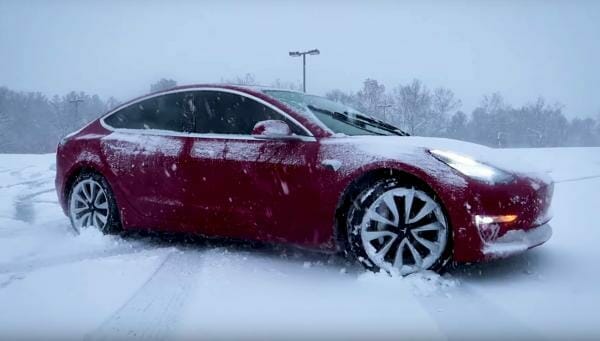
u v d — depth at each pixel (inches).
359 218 121.6
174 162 147.9
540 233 120.6
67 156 173.8
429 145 122.1
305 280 119.3
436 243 115.3
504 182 113.0
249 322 95.0
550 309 98.9
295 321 95.3
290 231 130.4
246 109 144.6
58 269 131.5
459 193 111.3
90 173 169.5
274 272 126.0
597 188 274.1
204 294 110.3
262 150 135.2
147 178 153.5
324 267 129.8
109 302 106.3
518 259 133.0
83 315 99.3
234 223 138.6
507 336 87.6
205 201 142.7
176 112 157.9
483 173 113.3
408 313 98.1
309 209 126.8
